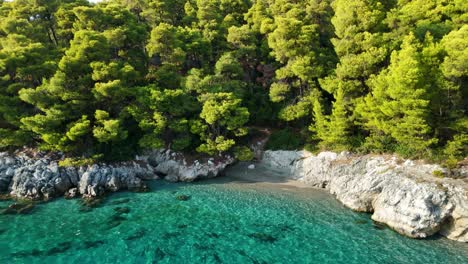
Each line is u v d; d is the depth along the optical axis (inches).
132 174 1690.5
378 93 1407.5
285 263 978.7
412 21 1664.6
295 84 1952.5
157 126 1729.8
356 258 999.0
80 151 1685.5
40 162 1569.9
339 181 1509.6
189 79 1838.1
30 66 1667.1
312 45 2006.6
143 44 2213.3
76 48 1721.2
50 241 1099.9
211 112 1710.1
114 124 1583.4
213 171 1823.3
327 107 1918.1
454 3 1643.7
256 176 1850.4
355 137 1635.1
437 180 1185.4
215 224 1240.8
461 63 1187.9
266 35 2309.3
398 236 1133.1
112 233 1162.6
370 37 1544.0
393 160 1392.7
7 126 1724.9
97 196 1508.4
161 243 1097.4
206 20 2341.3
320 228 1202.0
